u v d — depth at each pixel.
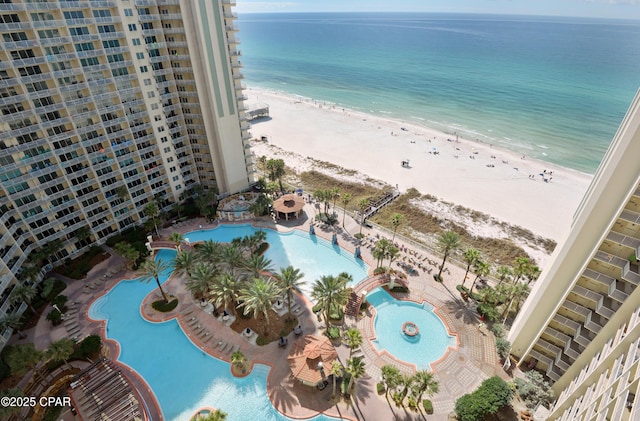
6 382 44.59
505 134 143.00
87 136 62.12
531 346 43.56
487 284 61.66
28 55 52.25
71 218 63.84
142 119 69.88
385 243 60.00
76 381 43.12
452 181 104.94
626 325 31.95
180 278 62.56
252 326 52.75
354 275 63.62
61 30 54.19
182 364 47.31
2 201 54.16
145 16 64.75
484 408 38.19
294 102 191.50
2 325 47.34
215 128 78.12
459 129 148.75
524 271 54.34
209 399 43.00
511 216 88.12
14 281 53.56
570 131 144.88
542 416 40.38
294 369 43.44
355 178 106.69
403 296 59.00
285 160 120.44
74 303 56.88
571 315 39.66
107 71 61.06
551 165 117.06
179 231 75.56
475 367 47.00
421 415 41.12
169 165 77.50
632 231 31.86
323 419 40.81
